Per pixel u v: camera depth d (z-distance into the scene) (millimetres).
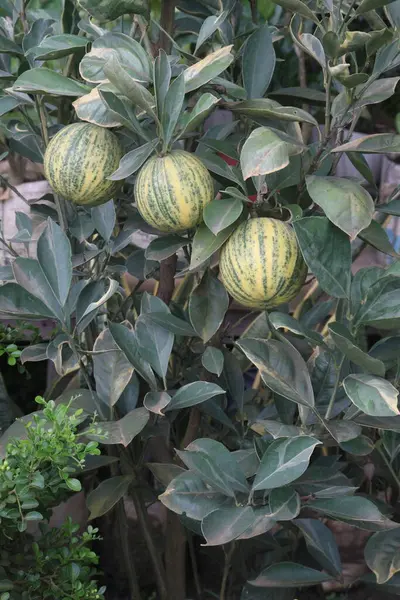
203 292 1254
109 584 1800
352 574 1717
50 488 1130
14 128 1506
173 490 1146
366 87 1109
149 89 1178
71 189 1124
